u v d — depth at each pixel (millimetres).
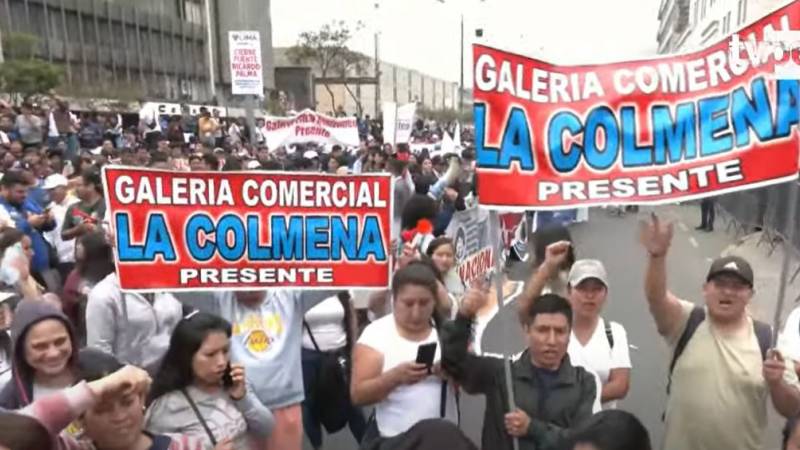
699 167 3418
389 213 4340
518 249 10781
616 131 3428
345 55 67250
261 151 16844
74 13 45000
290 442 4227
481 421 6066
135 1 51750
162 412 3289
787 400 3377
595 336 4043
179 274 4168
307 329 5020
